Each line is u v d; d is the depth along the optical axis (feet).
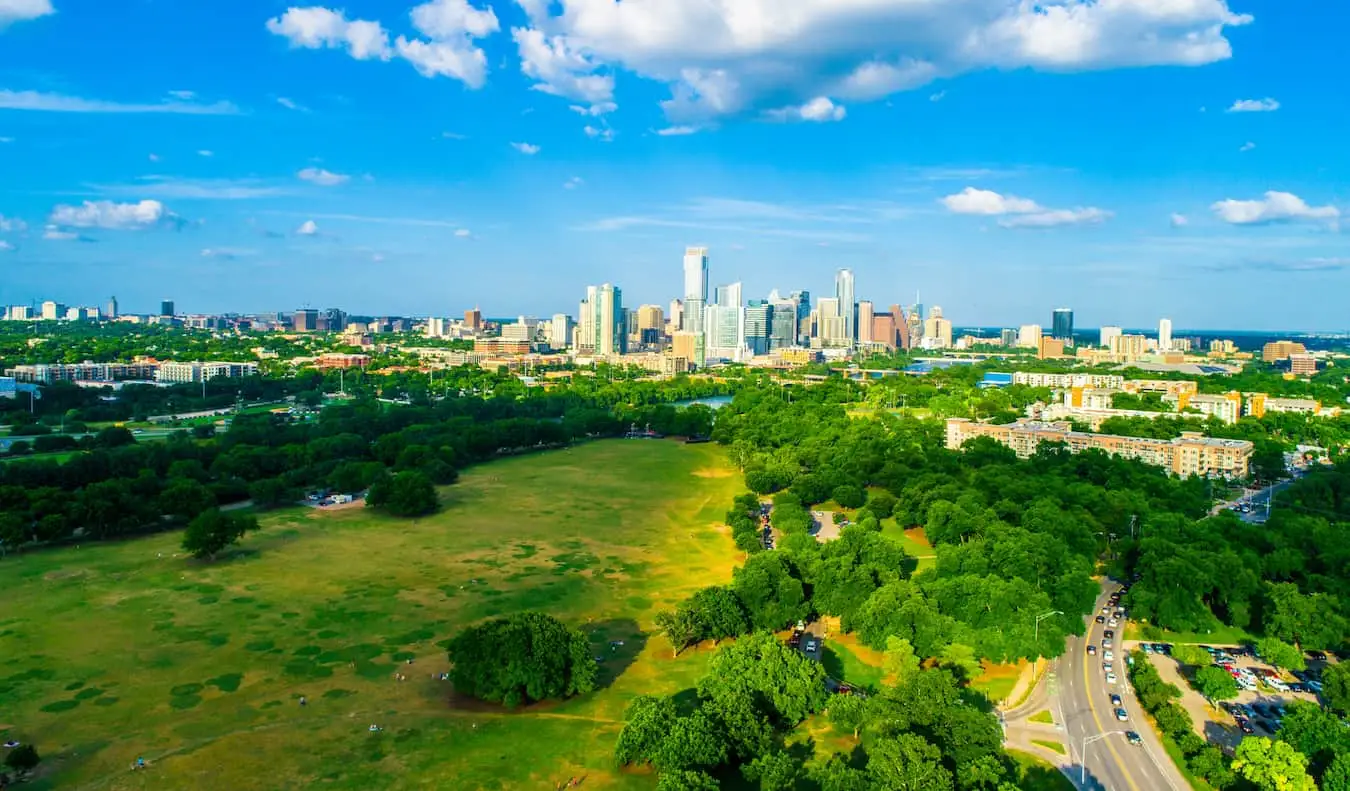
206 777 579.48
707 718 604.49
